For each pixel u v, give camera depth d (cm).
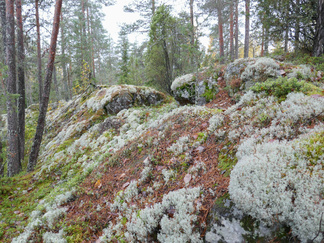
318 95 368
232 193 258
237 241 234
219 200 278
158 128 632
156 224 295
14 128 955
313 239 188
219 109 598
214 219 262
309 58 840
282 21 959
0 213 604
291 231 208
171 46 1423
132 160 548
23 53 1109
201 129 491
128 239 304
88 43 2327
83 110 1350
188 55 751
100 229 378
